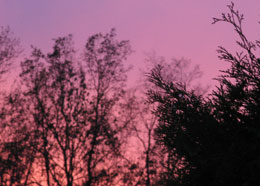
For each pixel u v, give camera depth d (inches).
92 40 1082.1
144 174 892.0
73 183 989.2
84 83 1032.8
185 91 258.7
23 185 936.9
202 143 229.8
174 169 247.8
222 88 242.1
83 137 1000.2
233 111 229.0
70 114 1011.3
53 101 1019.3
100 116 1033.5
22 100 973.8
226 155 202.7
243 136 216.7
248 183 194.7
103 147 1011.9
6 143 922.1
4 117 931.3
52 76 1038.4
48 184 973.8
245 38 243.4
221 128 225.3
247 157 199.3
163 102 262.8
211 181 224.8
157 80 269.9
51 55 1035.9
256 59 233.0
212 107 242.2
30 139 967.0
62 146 991.6
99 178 966.4
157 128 261.7
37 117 992.2
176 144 242.7
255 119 218.7
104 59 1085.8
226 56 243.8
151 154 877.2
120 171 974.4
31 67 1009.5
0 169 903.1
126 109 1049.5
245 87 230.1
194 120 237.8
